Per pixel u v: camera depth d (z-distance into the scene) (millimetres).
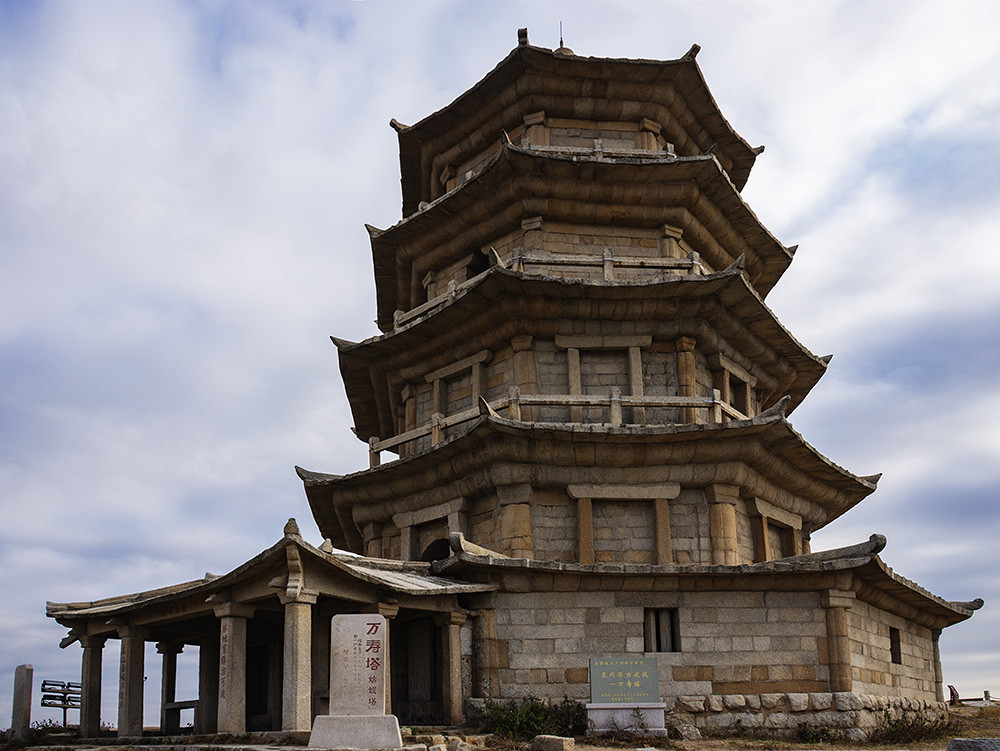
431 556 31766
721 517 29047
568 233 33125
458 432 28672
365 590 23516
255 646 31406
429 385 34406
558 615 26281
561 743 21172
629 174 32000
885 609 30406
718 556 28703
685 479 29203
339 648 19953
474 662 25844
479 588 25734
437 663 27969
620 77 33906
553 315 30625
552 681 25719
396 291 39656
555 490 29375
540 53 32969
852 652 27312
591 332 31078
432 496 31172
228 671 22922
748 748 23172
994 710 38625
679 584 26641
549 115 34750
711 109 35500
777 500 31422
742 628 26625
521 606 26297
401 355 34250
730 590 26922
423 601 24719
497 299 30406
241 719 22906
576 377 30812
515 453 28344
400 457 33219
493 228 33562
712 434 28234
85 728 28234
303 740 20297
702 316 30891
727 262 35938
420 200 41781
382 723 19125
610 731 23406
